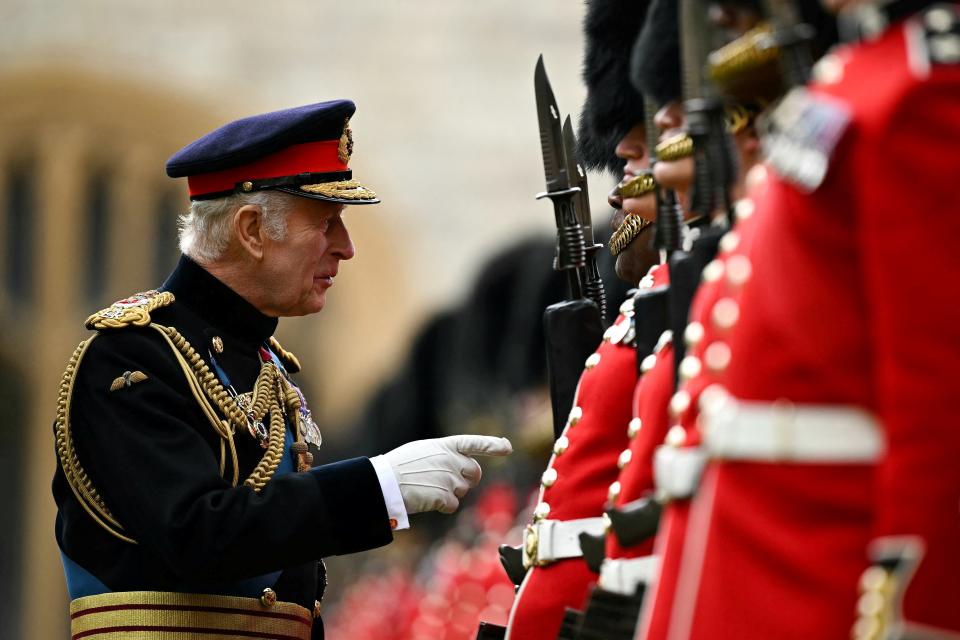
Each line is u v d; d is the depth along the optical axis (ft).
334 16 200.95
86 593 45.83
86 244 208.33
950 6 26.12
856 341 25.88
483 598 97.14
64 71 203.92
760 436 26.25
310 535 44.27
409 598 124.98
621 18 42.04
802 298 26.09
